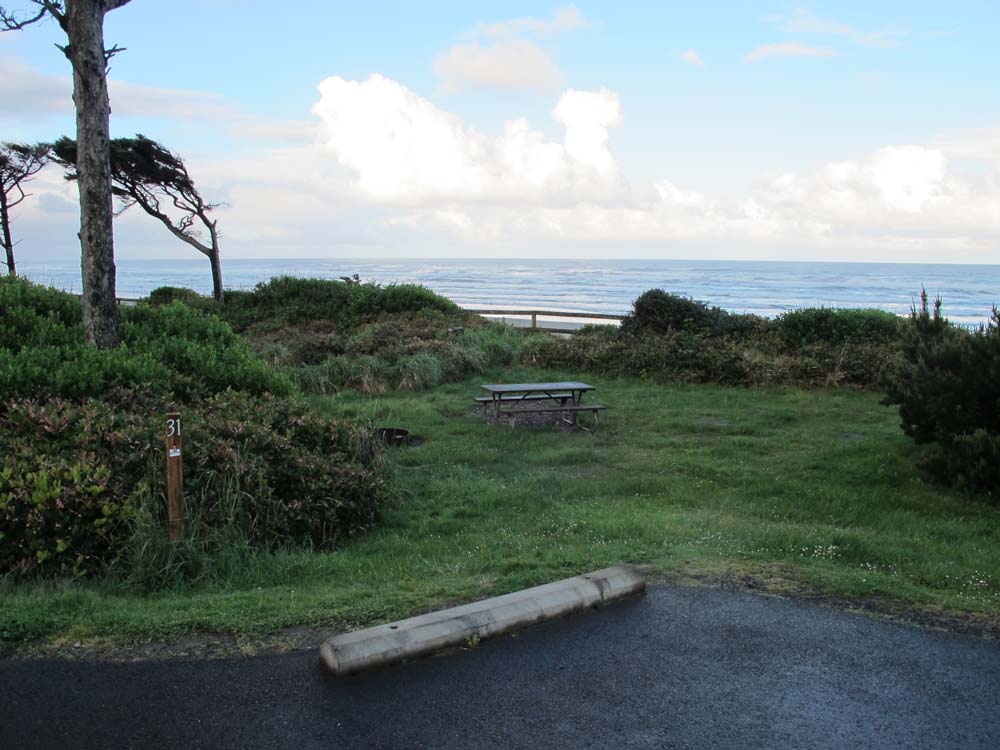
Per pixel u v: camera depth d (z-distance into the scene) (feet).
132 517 18.21
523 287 285.23
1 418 22.54
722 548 19.38
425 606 15.23
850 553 19.47
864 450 31.94
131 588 16.88
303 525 21.61
